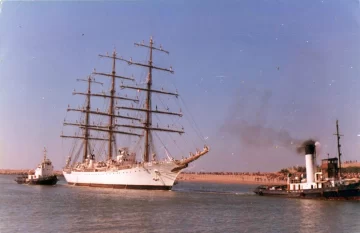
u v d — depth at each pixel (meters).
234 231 42.59
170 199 77.06
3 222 46.25
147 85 119.69
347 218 52.03
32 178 142.62
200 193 99.69
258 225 46.34
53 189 108.69
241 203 70.06
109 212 55.16
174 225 45.47
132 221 47.53
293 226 45.97
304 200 75.75
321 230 43.72
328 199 74.75
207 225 45.97
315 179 78.25
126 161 114.75
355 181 74.38
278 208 62.62
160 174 100.19
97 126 139.38
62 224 45.03
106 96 135.62
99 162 123.50
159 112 119.50
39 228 42.59
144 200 73.62
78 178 127.31
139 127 116.88
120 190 102.31
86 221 47.12
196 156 95.81
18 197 79.44
